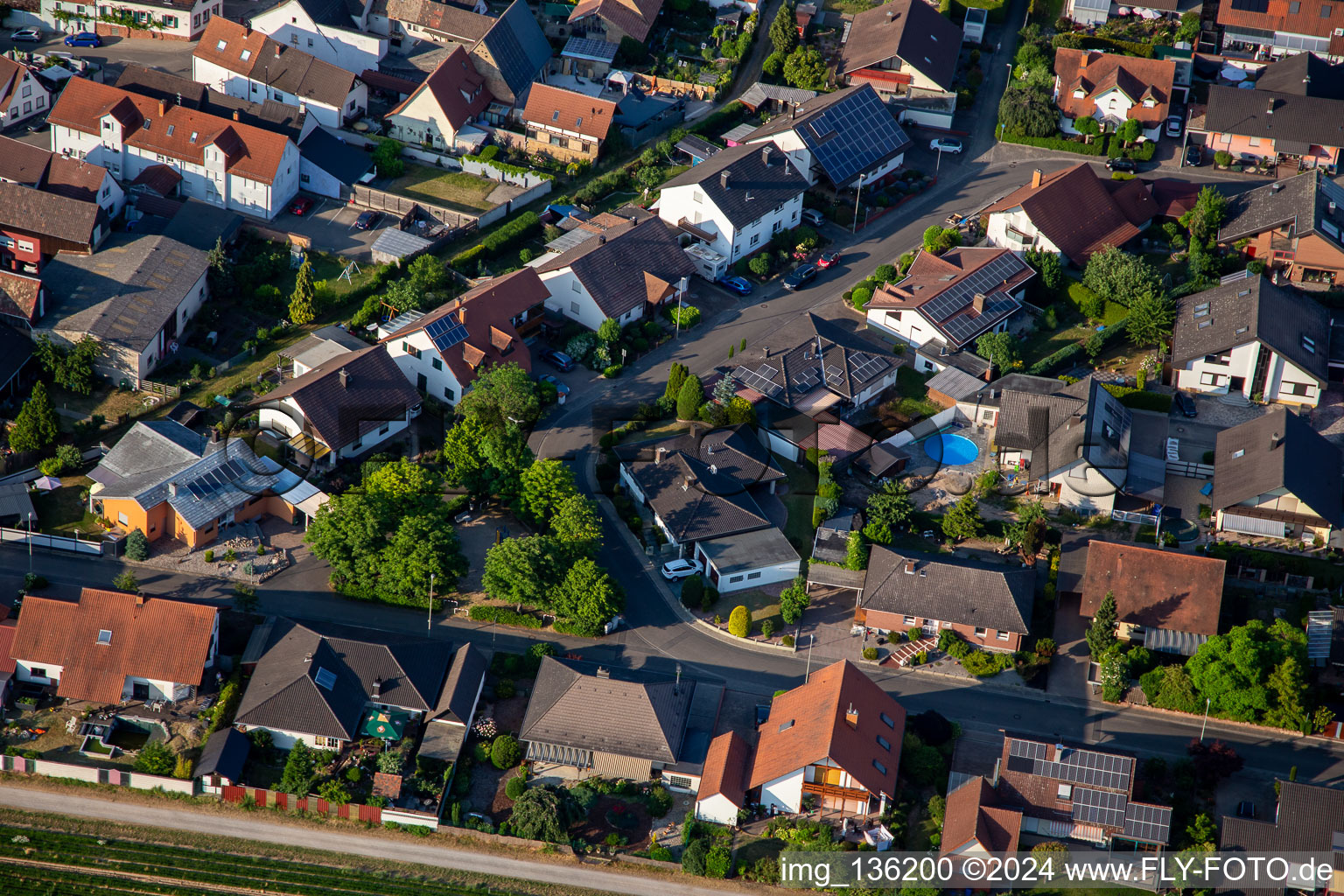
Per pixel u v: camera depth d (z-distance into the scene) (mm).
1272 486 142000
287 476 145000
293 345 165375
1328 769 124312
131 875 112125
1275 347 158375
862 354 160750
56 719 123438
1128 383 163875
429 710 122750
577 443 154625
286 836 116188
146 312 160250
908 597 134125
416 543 133500
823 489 146000
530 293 166000
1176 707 128500
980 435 157250
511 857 115125
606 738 120875
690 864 113312
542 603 133125
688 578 139375
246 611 132000
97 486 143625
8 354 155250
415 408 155500
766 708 127188
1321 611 135250
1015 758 118000
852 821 117625
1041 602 137875
